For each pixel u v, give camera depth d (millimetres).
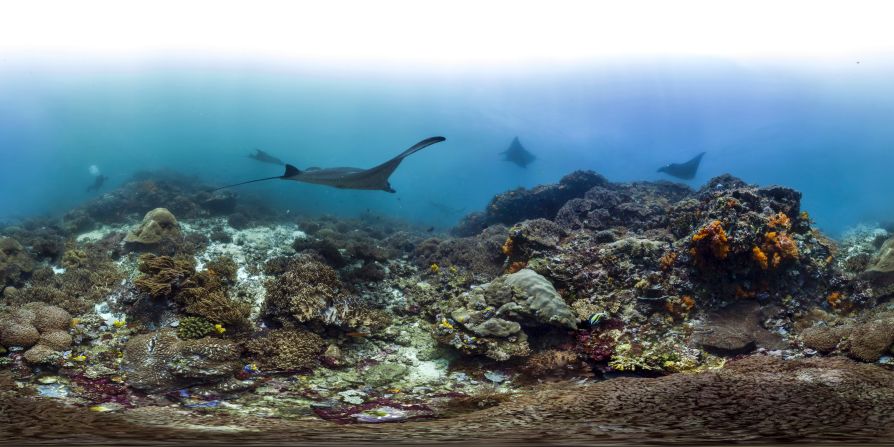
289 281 7254
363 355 6766
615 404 4281
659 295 7090
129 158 39906
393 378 6137
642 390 4559
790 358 5812
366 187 9156
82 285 7703
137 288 7125
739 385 4410
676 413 3910
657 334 6688
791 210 8016
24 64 29766
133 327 6566
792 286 7121
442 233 16297
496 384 6031
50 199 23219
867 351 5414
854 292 7121
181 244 9102
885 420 3537
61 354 5750
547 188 13453
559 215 11180
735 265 7023
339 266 8977
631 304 7191
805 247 7574
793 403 3947
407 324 7738
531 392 5438
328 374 6164
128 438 3289
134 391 5285
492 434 3588
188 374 5469
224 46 30031
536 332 6906
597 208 10992
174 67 33438
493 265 9469
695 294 7055
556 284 7801
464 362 6547
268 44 29859
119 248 9133
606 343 6582
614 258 7781
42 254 8859
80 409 4488
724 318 6777
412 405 5223
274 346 6398
